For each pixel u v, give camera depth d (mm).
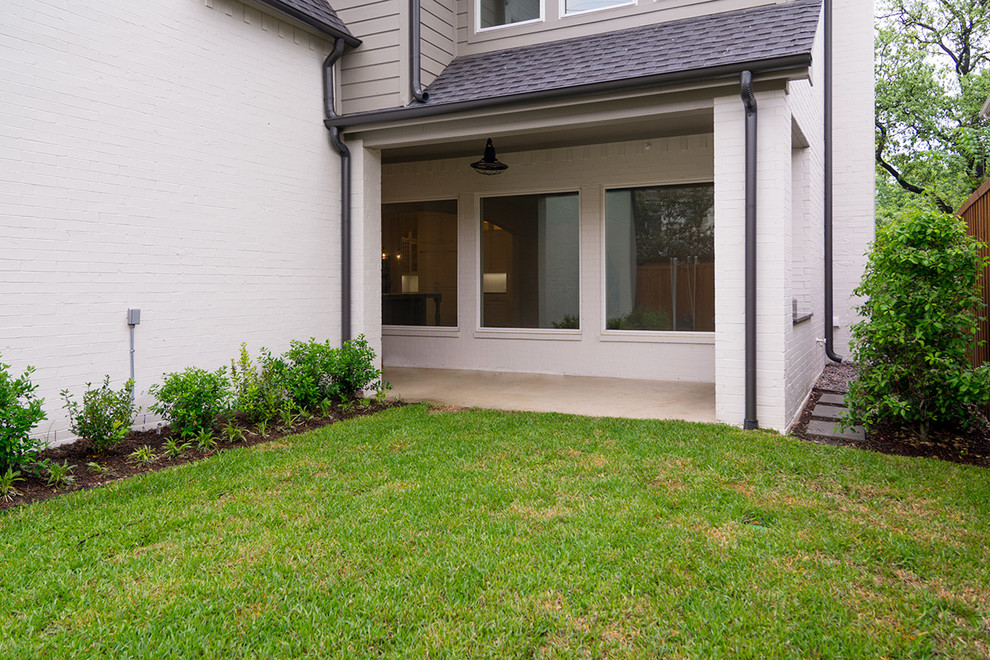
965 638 2371
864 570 2861
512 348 9297
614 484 3990
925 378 5141
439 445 4977
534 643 2334
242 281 6102
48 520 3377
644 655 2256
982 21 19578
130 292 5121
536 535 3209
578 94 5922
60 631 2348
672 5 7023
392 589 2666
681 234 8375
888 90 20375
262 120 6297
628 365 8633
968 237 5254
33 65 4449
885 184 25844
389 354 10070
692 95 5680
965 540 3184
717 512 3539
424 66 7227
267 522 3385
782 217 5406
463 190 9461
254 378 5762
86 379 4828
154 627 2383
